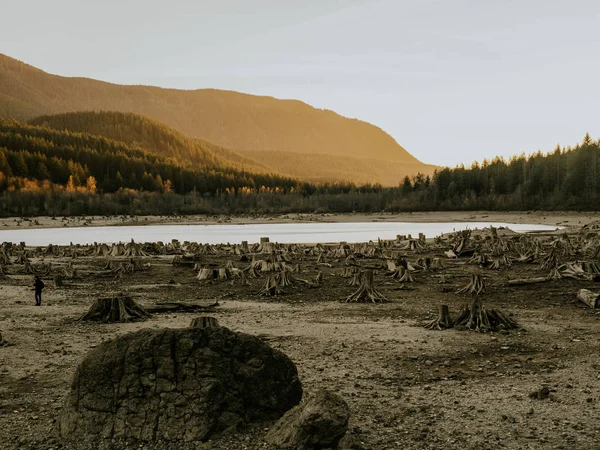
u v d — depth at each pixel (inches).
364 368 661.3
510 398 546.6
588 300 1101.1
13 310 1114.1
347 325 932.6
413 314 1040.8
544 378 611.8
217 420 445.4
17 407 533.6
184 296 1327.5
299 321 975.6
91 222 6835.6
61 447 437.7
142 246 2849.4
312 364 679.1
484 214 7057.1
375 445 440.1
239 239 4160.9
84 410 458.9
